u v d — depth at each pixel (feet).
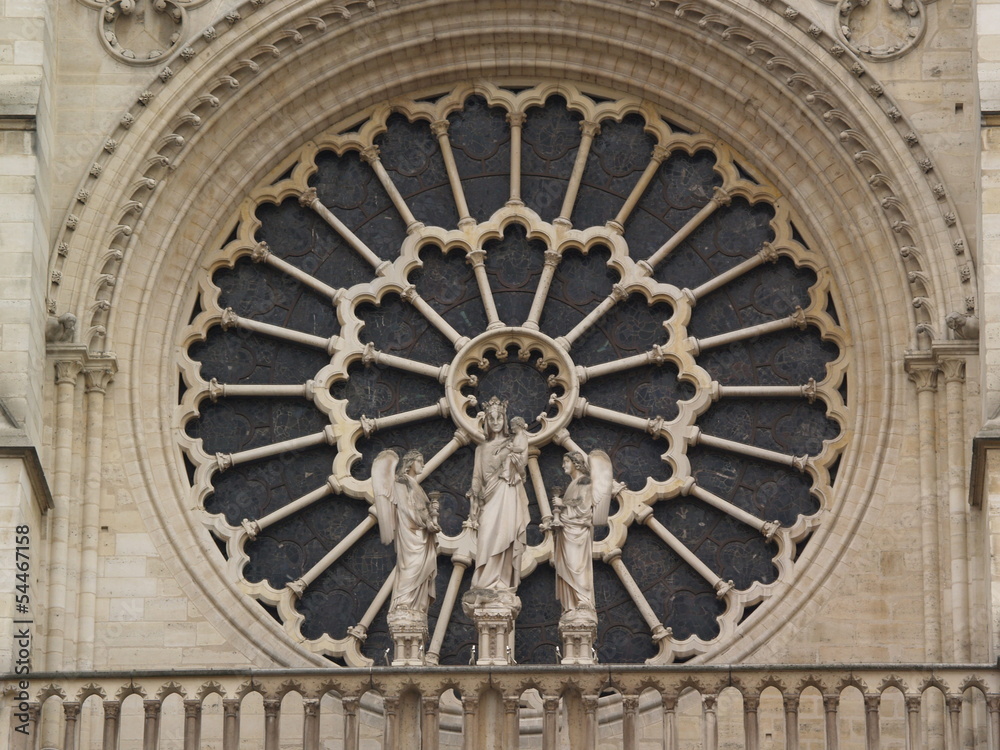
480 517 235.61
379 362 262.47
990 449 232.73
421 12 265.75
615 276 266.16
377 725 245.86
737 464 259.60
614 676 228.63
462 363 261.65
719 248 266.57
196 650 249.55
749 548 256.32
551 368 262.47
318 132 268.82
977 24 246.47
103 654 248.32
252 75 262.88
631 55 267.39
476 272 265.13
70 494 249.55
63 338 252.01
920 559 249.34
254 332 263.90
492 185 269.44
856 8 262.47
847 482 254.68
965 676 228.02
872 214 258.57
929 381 252.01
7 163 243.81
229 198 265.13
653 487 257.34
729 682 228.43
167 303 261.24
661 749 245.04
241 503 258.98
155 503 253.03
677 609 254.68
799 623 249.34
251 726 246.27
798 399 260.62
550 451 260.42
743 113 265.95
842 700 244.22
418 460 238.89
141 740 244.63
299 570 256.93
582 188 269.03
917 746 226.58
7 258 241.35
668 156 269.03
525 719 248.52
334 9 263.49
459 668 228.63
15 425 236.02
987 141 241.96
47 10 252.21
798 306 263.49
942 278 253.24
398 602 234.17
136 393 256.11
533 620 255.09
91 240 256.11
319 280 265.95
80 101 259.60
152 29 263.70
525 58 269.44
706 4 262.47
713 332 263.90
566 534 234.99
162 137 259.80
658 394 262.06
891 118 257.55
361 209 268.82
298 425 261.85
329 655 252.21
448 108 270.46
